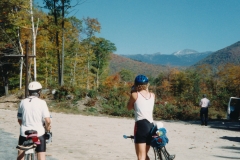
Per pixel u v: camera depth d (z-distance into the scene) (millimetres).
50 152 8422
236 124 22594
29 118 4609
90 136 12219
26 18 35281
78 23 45375
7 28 39281
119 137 12367
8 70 48969
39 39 41875
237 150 10219
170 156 4504
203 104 20734
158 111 28922
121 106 28641
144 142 4586
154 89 68688
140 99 4672
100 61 75375
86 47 58531
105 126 16516
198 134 14977
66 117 20938
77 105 27562
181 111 28781
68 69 58625
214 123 23484
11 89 52375
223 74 77250
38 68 47938
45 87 30359
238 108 23297
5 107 26672
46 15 36812
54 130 13648
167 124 20797
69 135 12211
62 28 33812
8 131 12344
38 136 4590
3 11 34062
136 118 4676
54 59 47312
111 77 107188
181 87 85375
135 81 4809
